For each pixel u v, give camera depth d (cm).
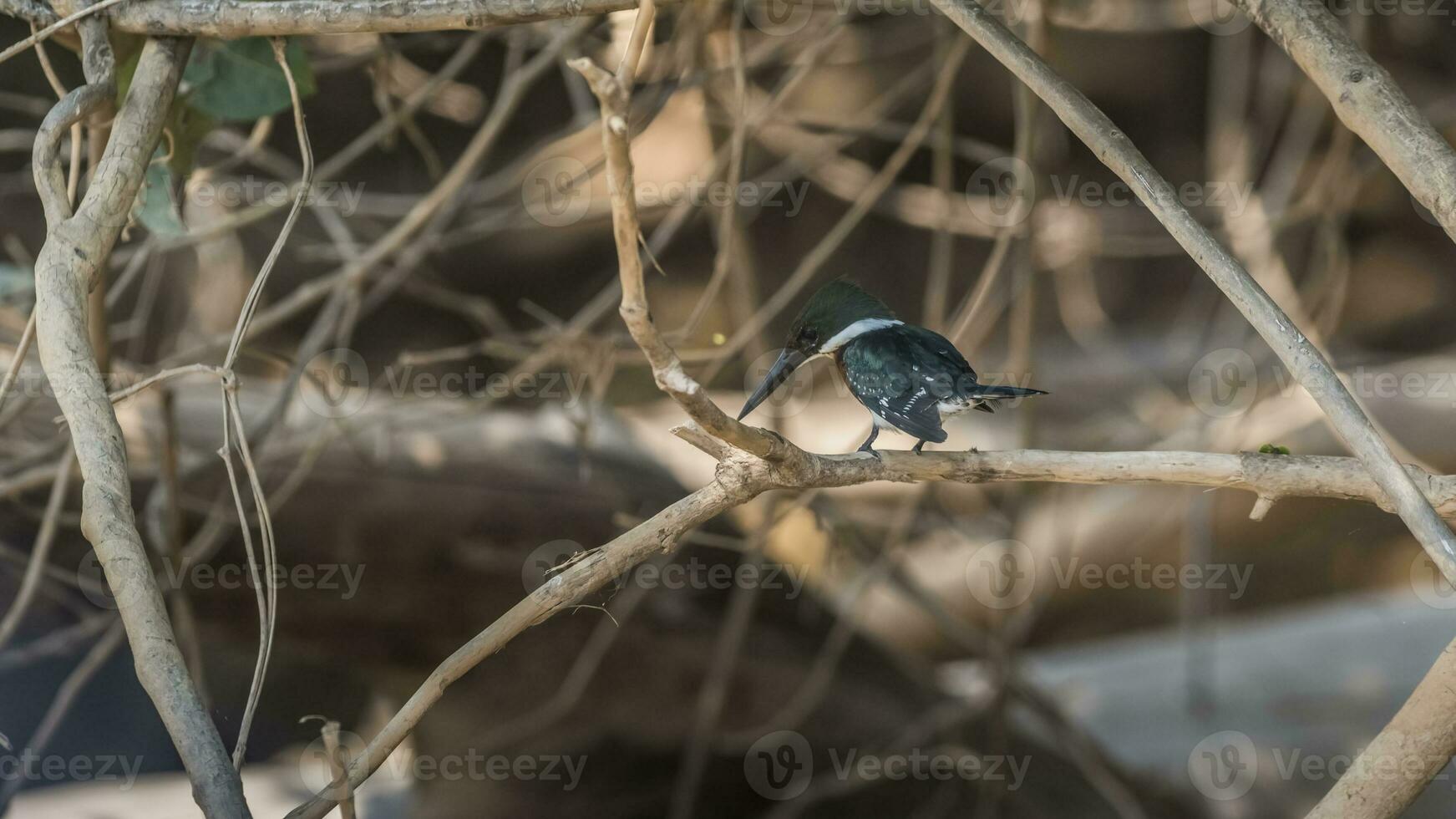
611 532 962
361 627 963
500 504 938
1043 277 1739
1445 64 1677
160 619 380
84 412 407
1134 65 1909
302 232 1492
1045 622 1323
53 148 459
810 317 725
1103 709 1145
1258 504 432
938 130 976
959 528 1145
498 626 412
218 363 998
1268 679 1126
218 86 639
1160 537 1302
